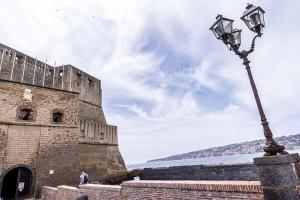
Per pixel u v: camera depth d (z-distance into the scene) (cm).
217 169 1142
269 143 559
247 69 632
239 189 571
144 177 1577
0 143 1661
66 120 2027
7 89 1775
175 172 1377
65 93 2077
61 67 3147
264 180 542
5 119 1719
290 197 496
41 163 1805
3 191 1727
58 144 1930
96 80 3550
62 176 1886
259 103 597
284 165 514
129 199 869
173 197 718
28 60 2950
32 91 1889
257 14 623
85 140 2778
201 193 648
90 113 3266
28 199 1672
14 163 1692
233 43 660
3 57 2691
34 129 1836
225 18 666
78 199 974
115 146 3394
